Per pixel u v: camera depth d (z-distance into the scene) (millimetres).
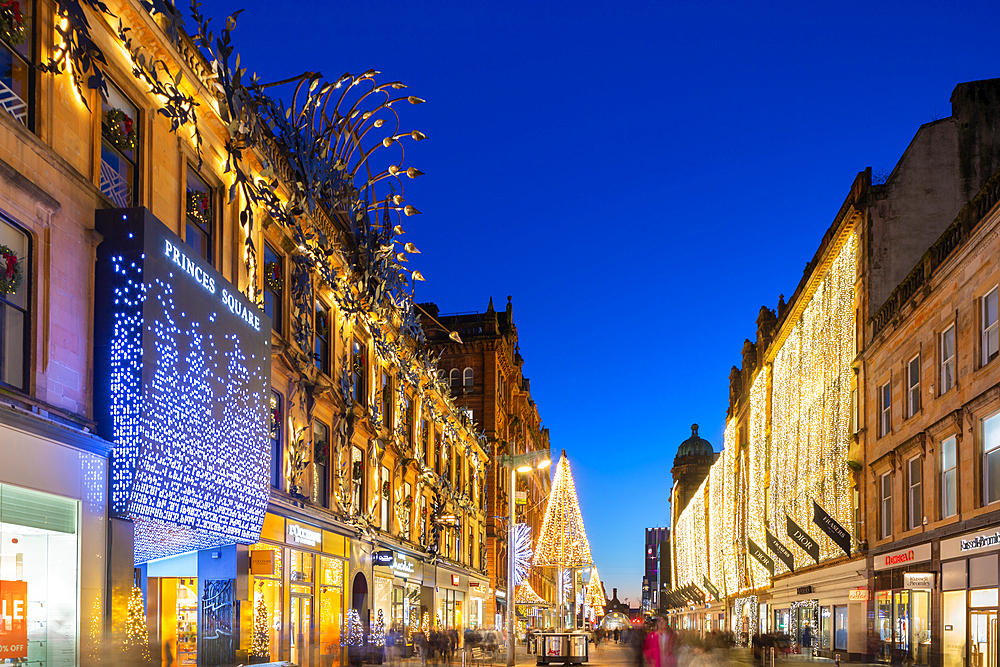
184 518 15102
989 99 35906
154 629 19234
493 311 70125
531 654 51000
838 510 38719
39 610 12070
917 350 29188
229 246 19484
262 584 20516
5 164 11531
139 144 15844
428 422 42156
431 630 40625
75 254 13320
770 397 54781
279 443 22656
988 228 22531
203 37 17859
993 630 22125
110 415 13508
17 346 12047
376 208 29516
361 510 30266
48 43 13078
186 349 15234
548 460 40594
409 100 25672
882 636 32688
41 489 11844
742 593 67000
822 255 41844
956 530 24922
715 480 83688
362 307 29047
